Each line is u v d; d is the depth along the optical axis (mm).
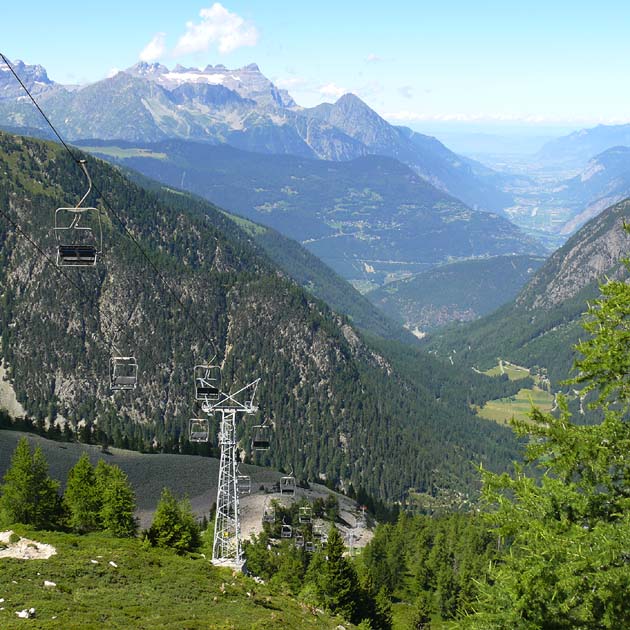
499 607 31062
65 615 46562
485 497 33844
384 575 143250
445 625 35406
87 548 69562
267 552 128000
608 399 32688
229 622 53719
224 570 75812
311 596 95000
